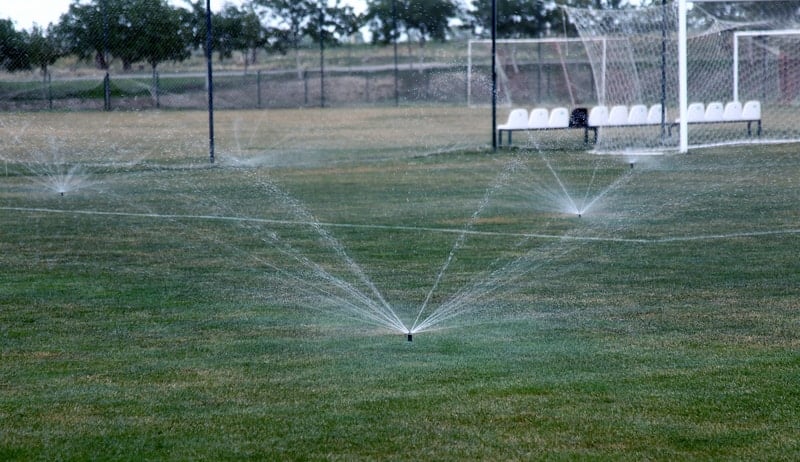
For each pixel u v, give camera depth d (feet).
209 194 60.13
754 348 24.89
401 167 75.61
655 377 22.57
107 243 42.39
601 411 20.35
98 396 21.72
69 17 119.24
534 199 56.13
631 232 43.78
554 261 37.22
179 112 139.64
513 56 157.28
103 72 122.83
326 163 79.46
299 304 30.63
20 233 45.29
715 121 98.78
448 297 31.40
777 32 99.76
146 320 28.63
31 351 25.40
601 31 98.22
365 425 19.71
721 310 28.96
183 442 18.94
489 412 20.35
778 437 18.83
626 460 17.84
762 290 31.60
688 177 66.18
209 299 31.40
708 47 116.37
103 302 31.01
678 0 88.74
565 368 23.36
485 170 72.74
